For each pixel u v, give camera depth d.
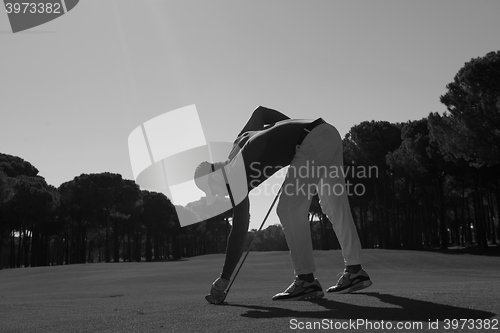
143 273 19.23
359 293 3.25
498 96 24.39
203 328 1.85
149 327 1.94
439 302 2.38
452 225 70.25
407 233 46.94
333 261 23.53
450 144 27.89
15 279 18.95
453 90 26.80
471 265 21.59
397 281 10.47
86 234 66.62
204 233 94.38
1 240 49.62
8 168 58.00
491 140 26.02
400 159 41.53
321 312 2.22
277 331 1.72
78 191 57.84
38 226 56.62
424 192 50.12
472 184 42.16
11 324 2.32
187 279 14.86
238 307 2.65
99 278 16.53
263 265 23.36
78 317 2.53
